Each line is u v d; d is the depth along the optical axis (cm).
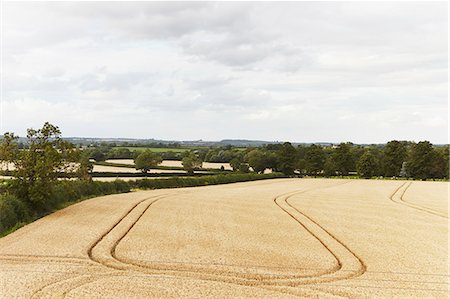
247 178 10431
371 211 4709
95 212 3984
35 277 1919
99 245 2620
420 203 5744
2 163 3653
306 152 13600
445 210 5000
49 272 2006
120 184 6512
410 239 3098
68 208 4216
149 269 2155
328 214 4328
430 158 12288
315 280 2041
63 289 1769
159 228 3262
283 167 13025
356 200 5916
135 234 3003
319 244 2839
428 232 3431
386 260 2442
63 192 4484
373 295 1822
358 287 1928
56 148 4059
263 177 11300
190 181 8344
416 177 12419
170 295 1741
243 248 2652
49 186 3794
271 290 1862
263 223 3638
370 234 3259
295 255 2509
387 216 4328
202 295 1755
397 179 12206
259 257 2439
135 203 4766
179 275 2059
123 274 2034
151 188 7444
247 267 2227
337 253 2600
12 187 3653
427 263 2384
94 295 1711
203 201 5228
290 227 3472
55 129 4034
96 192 5706
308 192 7125
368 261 2414
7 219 3091
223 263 2289
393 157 12756
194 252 2511
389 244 2897
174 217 3844
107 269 2111
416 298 1794
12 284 1811
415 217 4319
